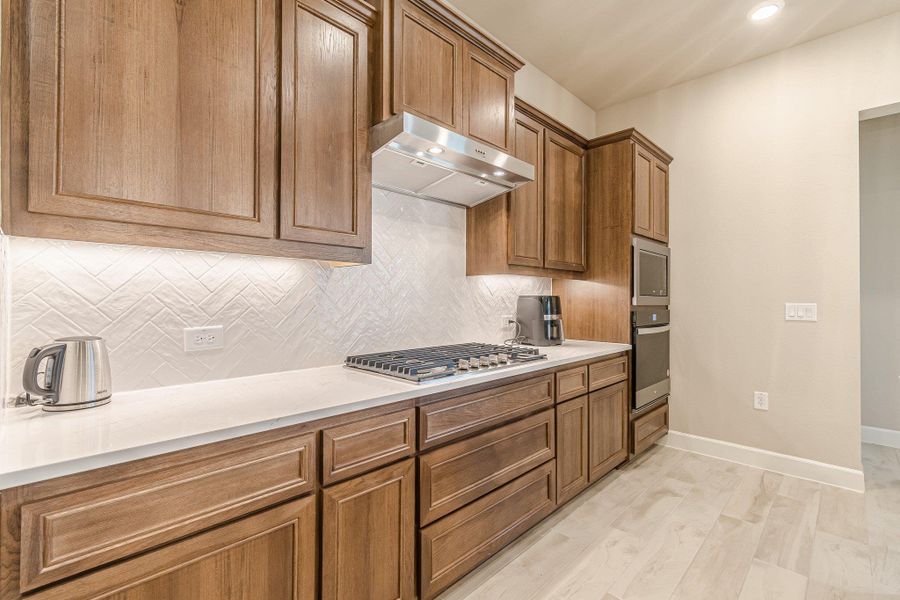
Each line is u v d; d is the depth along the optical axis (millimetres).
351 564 1266
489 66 2070
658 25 2553
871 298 3398
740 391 2967
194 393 1355
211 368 1518
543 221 2574
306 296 1784
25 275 1172
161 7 1139
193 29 1193
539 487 2021
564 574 1747
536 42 2719
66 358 1118
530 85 2988
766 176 2867
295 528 1137
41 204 960
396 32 1660
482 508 1706
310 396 1316
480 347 2232
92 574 832
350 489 1264
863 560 1831
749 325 2934
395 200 2152
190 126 1184
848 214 2584
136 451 873
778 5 2363
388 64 1644
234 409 1160
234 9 1278
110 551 852
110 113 1053
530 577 1729
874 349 3379
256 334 1633
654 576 1734
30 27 953
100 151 1038
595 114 3658
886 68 2465
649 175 2998
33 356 1055
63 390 1108
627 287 2791
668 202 3260
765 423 2865
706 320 3111
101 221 1048
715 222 3072
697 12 2428
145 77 1108
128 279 1346
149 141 1114
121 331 1331
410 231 2221
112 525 856
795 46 2756
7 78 930
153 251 1396
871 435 3387
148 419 1058
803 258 2734
